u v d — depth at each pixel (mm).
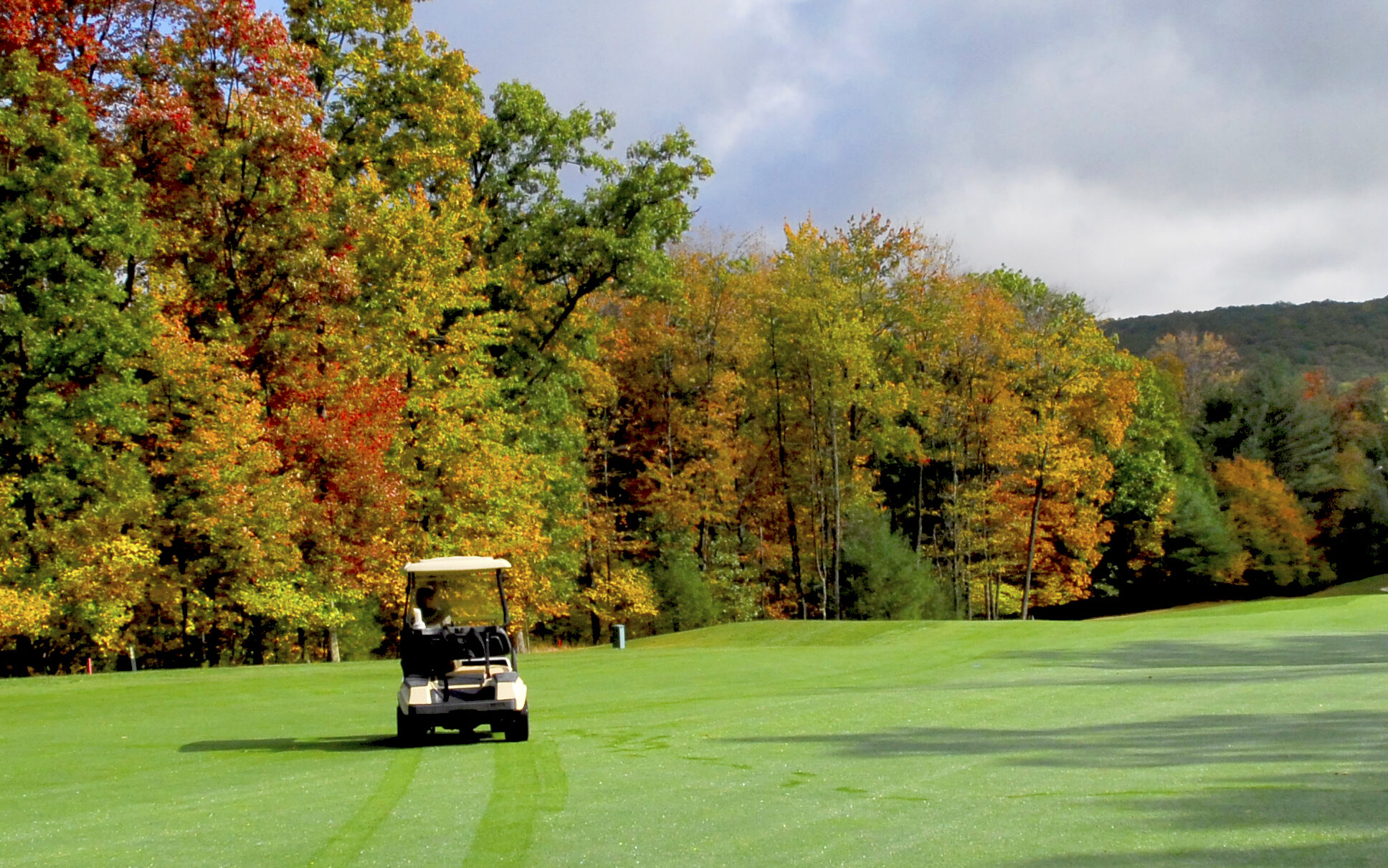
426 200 34719
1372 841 5676
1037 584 59438
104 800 9328
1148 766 8703
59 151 25688
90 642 31781
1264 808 6699
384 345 33156
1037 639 29781
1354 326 182125
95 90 28578
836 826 6699
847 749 10648
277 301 31688
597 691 19625
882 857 5789
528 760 10625
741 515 55125
